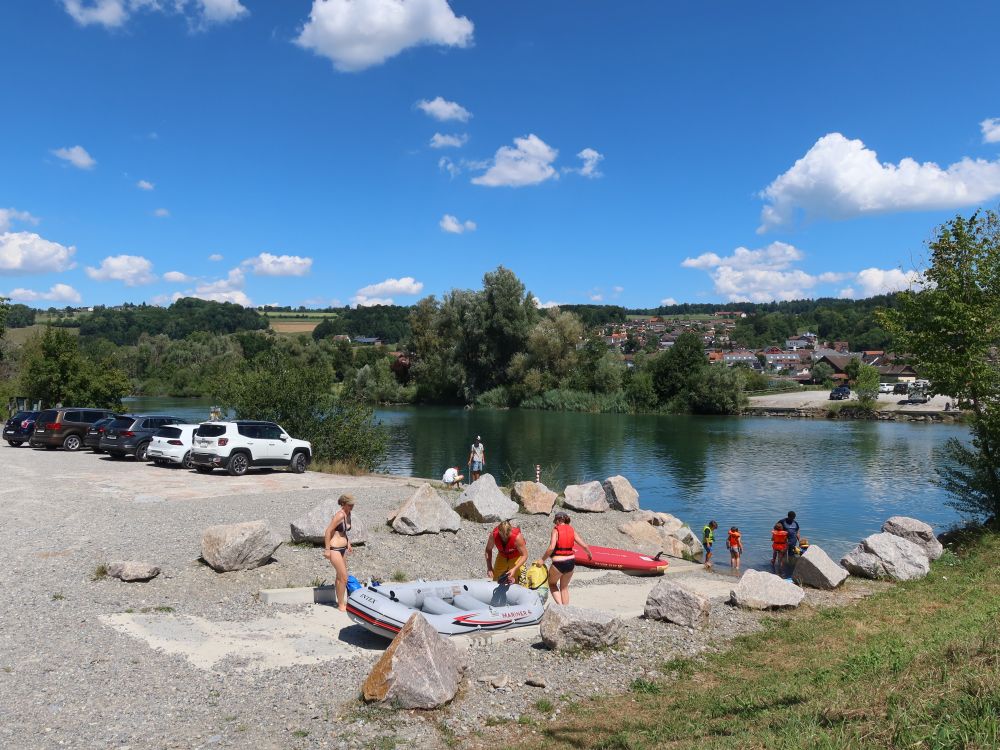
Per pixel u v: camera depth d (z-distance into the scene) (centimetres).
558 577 1110
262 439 2555
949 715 538
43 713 650
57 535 1366
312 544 1383
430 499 1609
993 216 2066
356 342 19525
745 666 895
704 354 8656
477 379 8719
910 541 1630
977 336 2000
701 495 3073
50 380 4844
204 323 17500
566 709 738
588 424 6544
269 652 860
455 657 764
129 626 920
